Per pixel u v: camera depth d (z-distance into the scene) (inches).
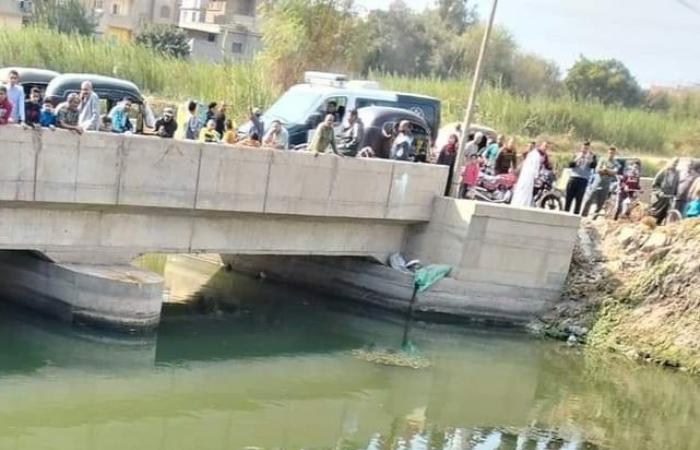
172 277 737.6
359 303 717.3
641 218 759.7
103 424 435.8
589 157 775.1
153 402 472.7
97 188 538.6
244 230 629.6
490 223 692.1
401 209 690.2
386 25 2450.8
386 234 706.2
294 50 1685.5
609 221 753.6
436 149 808.3
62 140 518.9
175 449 416.5
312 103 725.9
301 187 631.8
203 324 619.8
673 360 647.8
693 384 621.3
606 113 1685.5
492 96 1503.4
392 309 701.9
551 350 666.8
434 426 485.4
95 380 491.2
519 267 705.6
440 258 700.7
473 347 653.3
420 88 1438.2
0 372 479.8
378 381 552.4
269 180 614.5
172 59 1272.1
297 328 642.8
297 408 490.6
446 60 2443.4
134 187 553.6
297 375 545.3
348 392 526.3
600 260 729.0
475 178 737.6
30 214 529.7
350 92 748.6
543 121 1581.0
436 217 704.4
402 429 476.7
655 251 710.5
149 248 585.0
